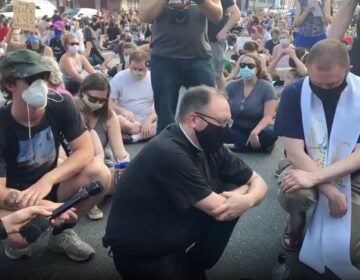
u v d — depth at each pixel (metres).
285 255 2.89
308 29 6.17
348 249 2.40
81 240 2.99
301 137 2.67
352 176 2.66
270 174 4.32
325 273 2.70
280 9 47.69
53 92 2.70
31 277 2.68
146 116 5.54
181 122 2.24
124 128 5.30
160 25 4.02
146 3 3.94
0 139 2.54
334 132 2.56
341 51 2.45
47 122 2.67
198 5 3.83
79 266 2.79
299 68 5.86
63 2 48.34
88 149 2.79
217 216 2.25
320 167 2.59
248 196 2.37
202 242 2.42
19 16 6.33
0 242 2.97
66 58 6.90
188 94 2.24
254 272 2.72
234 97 4.96
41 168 2.73
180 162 2.15
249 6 45.19
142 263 2.30
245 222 3.33
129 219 2.26
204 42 4.07
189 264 2.48
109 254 2.70
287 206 2.68
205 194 2.21
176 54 4.01
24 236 2.31
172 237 2.25
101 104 3.61
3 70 2.43
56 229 2.61
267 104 4.84
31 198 2.51
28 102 2.43
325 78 2.47
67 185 2.78
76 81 6.41
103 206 3.51
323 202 2.56
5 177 2.57
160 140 2.20
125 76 5.47
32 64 2.40
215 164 2.39
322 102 2.60
